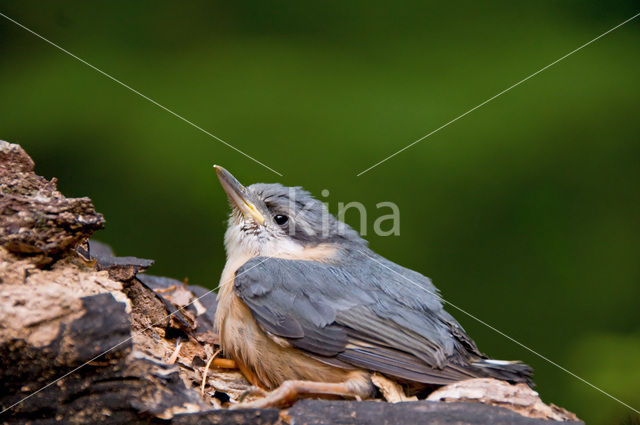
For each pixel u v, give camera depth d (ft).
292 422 24.04
